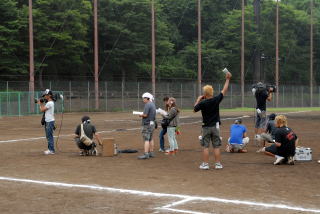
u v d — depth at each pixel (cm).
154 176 952
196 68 7731
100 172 1007
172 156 1275
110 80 7100
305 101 7531
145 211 662
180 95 6222
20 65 5459
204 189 816
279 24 8631
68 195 777
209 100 1009
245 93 6919
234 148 1331
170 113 1284
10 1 5266
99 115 4134
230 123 2806
